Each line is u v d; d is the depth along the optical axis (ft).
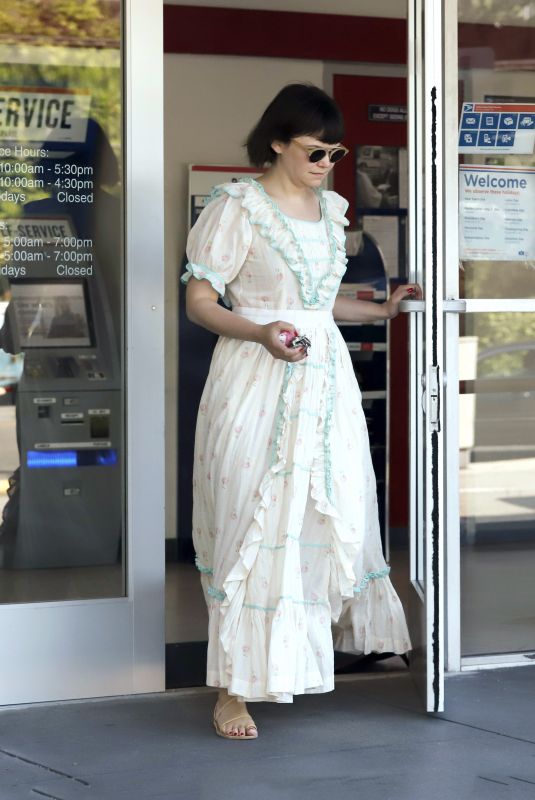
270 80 19.84
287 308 11.06
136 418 12.22
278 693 10.59
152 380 12.25
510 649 13.69
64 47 11.98
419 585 12.60
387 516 19.43
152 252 12.21
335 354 11.23
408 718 11.75
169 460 19.47
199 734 11.32
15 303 12.07
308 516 11.16
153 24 12.09
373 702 12.23
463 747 10.98
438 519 11.25
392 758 10.72
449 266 13.30
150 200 12.17
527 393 13.96
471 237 13.39
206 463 11.30
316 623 11.17
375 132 20.31
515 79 13.30
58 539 12.24
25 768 10.48
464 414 13.85
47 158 12.03
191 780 10.23
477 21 13.16
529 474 14.17
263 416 10.99
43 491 12.23
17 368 12.11
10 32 11.85
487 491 14.11
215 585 11.13
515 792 9.97
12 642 11.98
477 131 13.25
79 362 12.24
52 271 12.12
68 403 12.21
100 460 12.32
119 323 12.27
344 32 19.92
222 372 11.21
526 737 11.23
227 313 10.81
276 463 10.89
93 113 12.09
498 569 14.26
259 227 10.93
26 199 12.01
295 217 11.14
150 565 12.32
